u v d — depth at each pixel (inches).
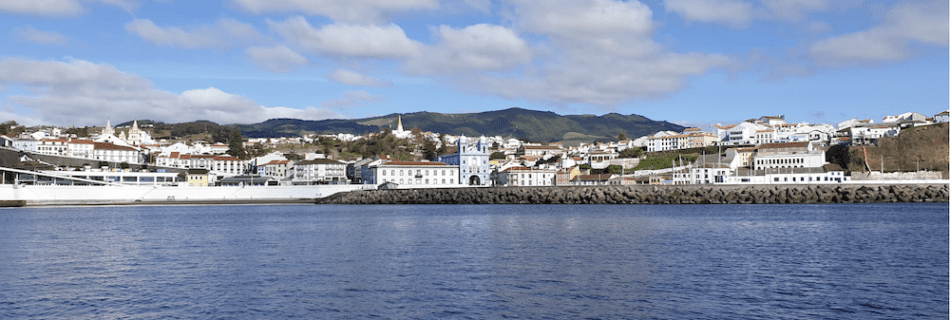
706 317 1590.8
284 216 5689.0
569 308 1689.2
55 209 7239.2
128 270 2343.8
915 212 5319.9
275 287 1985.7
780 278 2105.1
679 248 2903.5
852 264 2399.1
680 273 2209.6
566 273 2222.0
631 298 1808.6
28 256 2765.7
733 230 3782.0
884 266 2347.4
